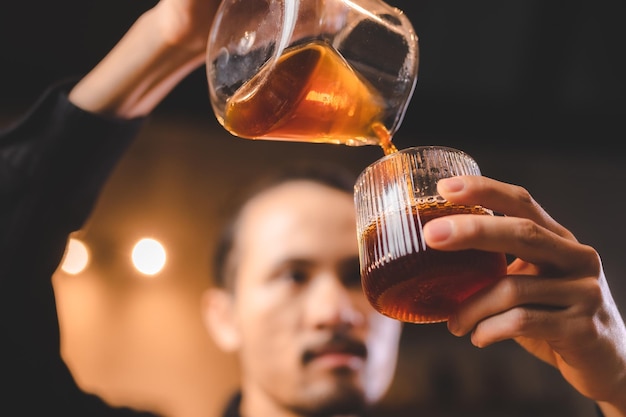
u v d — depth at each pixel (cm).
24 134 52
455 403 207
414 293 42
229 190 227
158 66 50
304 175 75
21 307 50
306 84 43
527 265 49
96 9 192
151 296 213
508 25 226
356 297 69
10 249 50
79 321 204
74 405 51
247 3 44
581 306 41
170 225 221
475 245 40
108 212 217
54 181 51
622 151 250
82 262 182
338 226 71
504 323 41
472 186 41
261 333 69
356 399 67
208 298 81
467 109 237
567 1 219
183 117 209
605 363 43
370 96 45
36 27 190
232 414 73
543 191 254
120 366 204
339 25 44
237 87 44
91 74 53
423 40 225
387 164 44
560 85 241
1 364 48
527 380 211
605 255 247
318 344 66
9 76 186
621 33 231
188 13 47
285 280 69
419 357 211
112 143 52
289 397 67
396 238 42
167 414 200
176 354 208
